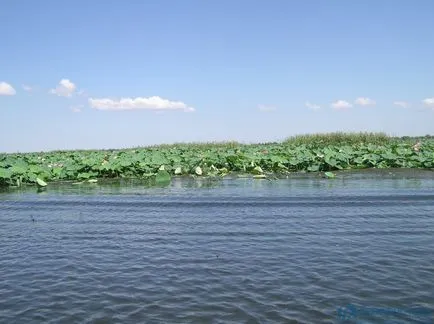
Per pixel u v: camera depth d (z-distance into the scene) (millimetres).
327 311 4047
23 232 7004
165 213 8156
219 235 6586
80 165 14789
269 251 5789
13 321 3998
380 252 5664
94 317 4043
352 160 16281
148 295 4484
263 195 9609
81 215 8195
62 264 5469
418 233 6504
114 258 5664
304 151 17906
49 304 4324
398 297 4309
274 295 4410
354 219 7367
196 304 4250
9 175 12703
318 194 9586
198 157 17672
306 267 5168
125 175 14711
